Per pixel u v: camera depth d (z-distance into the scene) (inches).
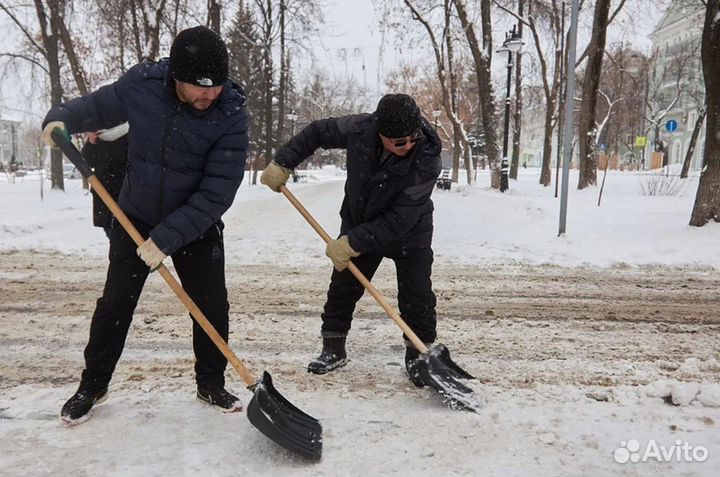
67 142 114.4
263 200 597.0
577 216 469.1
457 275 288.7
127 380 149.1
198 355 130.9
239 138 117.5
